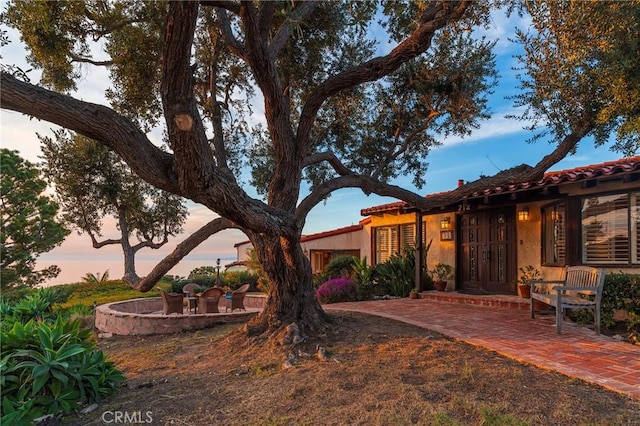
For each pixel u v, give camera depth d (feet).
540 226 31.68
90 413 13.48
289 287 21.97
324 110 28.71
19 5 18.54
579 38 17.57
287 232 17.25
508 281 34.50
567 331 21.24
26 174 38.52
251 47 17.39
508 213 34.68
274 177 21.86
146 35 21.33
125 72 22.09
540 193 29.12
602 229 26.55
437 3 18.97
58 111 10.67
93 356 15.70
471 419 10.91
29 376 13.26
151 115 24.47
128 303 37.83
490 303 31.50
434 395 12.51
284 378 15.06
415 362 15.74
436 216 42.16
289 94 26.43
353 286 39.47
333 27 24.35
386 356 16.74
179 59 10.16
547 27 19.39
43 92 10.59
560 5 18.42
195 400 13.84
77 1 19.30
